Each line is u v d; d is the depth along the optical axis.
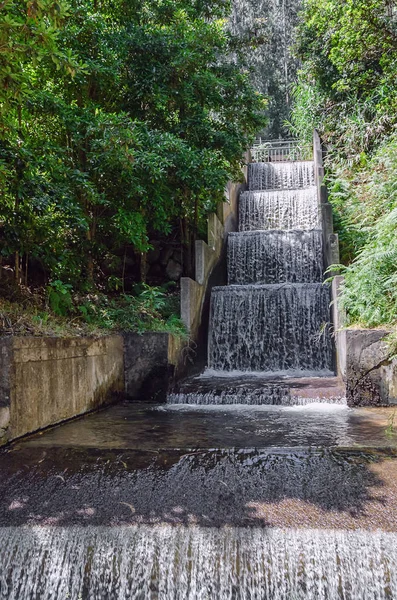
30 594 3.20
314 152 16.33
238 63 11.48
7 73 4.41
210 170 9.49
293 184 17.81
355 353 7.23
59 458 4.64
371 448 4.78
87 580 3.19
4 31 4.02
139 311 8.77
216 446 4.97
